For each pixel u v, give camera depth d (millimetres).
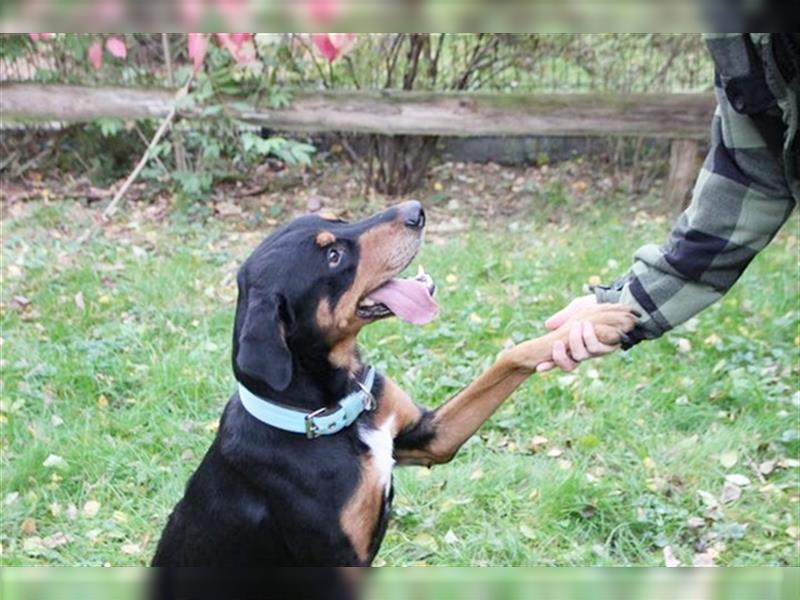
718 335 4855
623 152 7582
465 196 7363
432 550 3531
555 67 7266
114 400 4516
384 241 2775
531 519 3666
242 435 2676
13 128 7711
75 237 6496
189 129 7191
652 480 3834
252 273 2664
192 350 4840
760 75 2188
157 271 5844
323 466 2629
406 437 2924
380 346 4801
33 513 3781
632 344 2756
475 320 5039
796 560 3443
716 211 2529
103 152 7688
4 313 5258
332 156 7934
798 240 6219
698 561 3438
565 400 4359
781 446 4062
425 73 7219
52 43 7195
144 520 3715
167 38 7059
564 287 5535
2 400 4379
